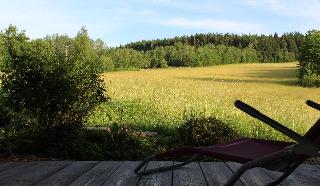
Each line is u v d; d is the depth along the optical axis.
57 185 4.72
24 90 8.80
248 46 154.38
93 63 9.45
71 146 8.94
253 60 147.12
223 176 5.26
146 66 123.00
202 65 132.62
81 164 6.26
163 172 5.50
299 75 64.56
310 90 53.34
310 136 3.22
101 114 16.22
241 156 3.43
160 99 24.00
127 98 24.30
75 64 9.16
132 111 18.28
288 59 152.00
